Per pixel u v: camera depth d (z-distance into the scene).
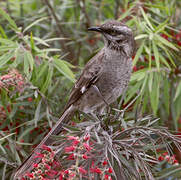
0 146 6.26
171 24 7.84
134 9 8.09
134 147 5.39
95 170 4.91
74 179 4.75
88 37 8.78
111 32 6.94
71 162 5.12
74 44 8.70
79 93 6.97
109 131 5.73
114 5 9.23
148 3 8.34
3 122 7.21
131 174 5.44
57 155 5.15
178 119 8.59
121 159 5.26
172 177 6.34
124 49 6.95
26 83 6.55
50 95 7.30
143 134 5.57
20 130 7.12
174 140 5.54
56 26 8.80
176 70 8.03
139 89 7.78
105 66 6.95
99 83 7.01
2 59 6.68
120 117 5.95
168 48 7.90
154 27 7.74
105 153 4.95
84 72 7.06
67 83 7.70
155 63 7.69
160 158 6.10
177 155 7.55
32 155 5.65
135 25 8.12
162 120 7.89
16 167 6.19
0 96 6.81
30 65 6.55
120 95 7.50
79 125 5.46
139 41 8.04
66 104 6.90
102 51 7.10
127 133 5.57
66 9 9.40
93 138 5.30
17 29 7.28
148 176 5.52
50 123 6.58
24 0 9.30
